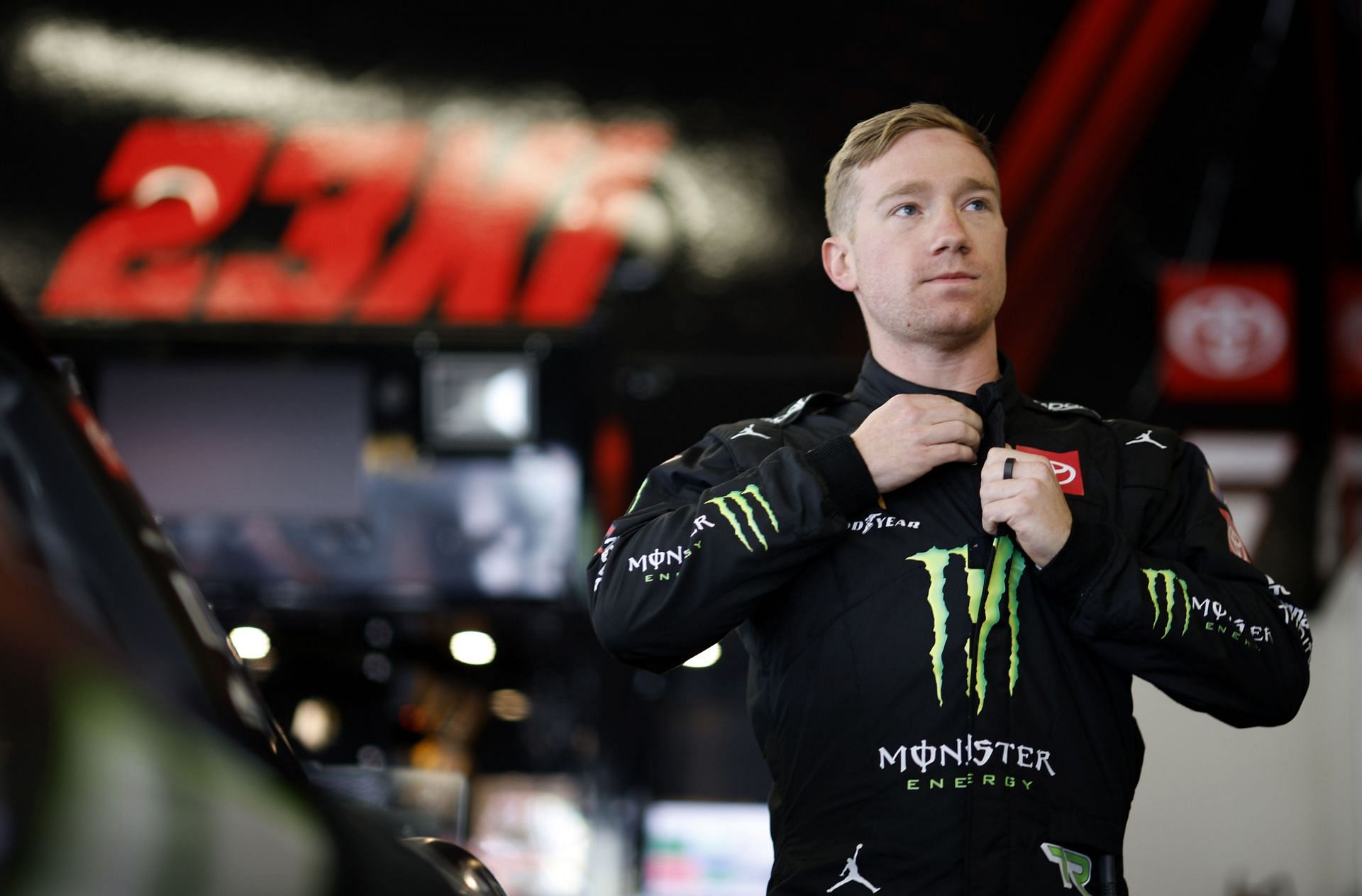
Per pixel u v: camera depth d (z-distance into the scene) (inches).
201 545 362.6
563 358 365.7
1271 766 359.3
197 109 387.9
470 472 362.9
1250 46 380.8
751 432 124.6
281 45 389.4
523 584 364.2
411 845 73.8
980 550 112.6
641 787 361.4
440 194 385.1
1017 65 384.2
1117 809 112.3
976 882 105.7
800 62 387.5
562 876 356.5
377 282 381.7
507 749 362.9
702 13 389.7
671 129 386.6
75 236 382.9
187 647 67.3
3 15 388.8
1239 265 377.1
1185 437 374.6
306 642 364.2
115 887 51.6
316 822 64.4
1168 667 111.9
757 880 357.7
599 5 390.6
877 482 112.0
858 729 110.0
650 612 112.0
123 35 389.1
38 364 71.8
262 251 382.3
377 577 364.5
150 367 362.0
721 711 365.1
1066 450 121.2
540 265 382.9
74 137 386.0
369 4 390.6
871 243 122.9
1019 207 380.8
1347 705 359.3
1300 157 377.4
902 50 385.7
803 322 378.9
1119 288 378.0
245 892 56.3
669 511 118.6
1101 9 384.5
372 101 388.2
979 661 110.0
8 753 50.9
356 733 362.0
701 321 380.2
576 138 386.9
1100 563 110.0
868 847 107.7
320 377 362.0
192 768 59.3
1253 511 371.6
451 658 365.7
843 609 112.3
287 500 358.9
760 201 383.9
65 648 57.5
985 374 125.3
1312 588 367.2
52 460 67.7
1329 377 373.1
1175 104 381.4
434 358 363.9
